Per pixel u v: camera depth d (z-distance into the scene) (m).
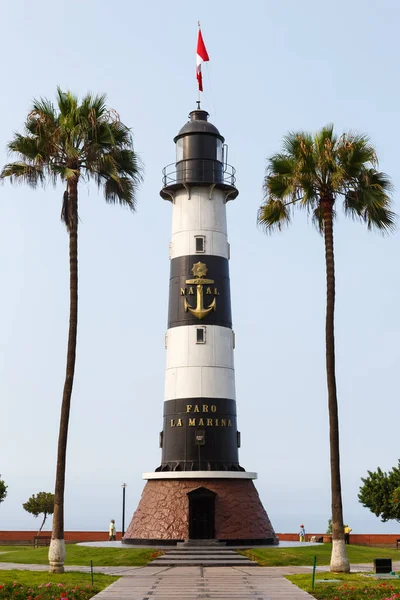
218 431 48.12
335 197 38.44
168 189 52.16
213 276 50.41
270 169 38.94
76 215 37.09
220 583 31.44
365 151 37.44
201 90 54.44
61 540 33.78
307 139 38.12
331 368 35.78
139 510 47.94
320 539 59.59
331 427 35.28
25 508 64.50
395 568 37.53
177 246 51.28
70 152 36.84
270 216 38.66
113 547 44.38
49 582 30.00
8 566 37.84
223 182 52.06
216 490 46.44
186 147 52.12
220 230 51.56
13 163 37.94
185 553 42.22
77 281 36.62
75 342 35.88
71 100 38.16
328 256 37.19
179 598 26.92
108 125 38.19
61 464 34.47
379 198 37.41
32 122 37.28
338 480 34.88
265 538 46.81
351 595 27.23
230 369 49.81
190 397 48.44
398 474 64.19
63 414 34.97
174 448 48.12
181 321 49.84
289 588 29.69
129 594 28.03
